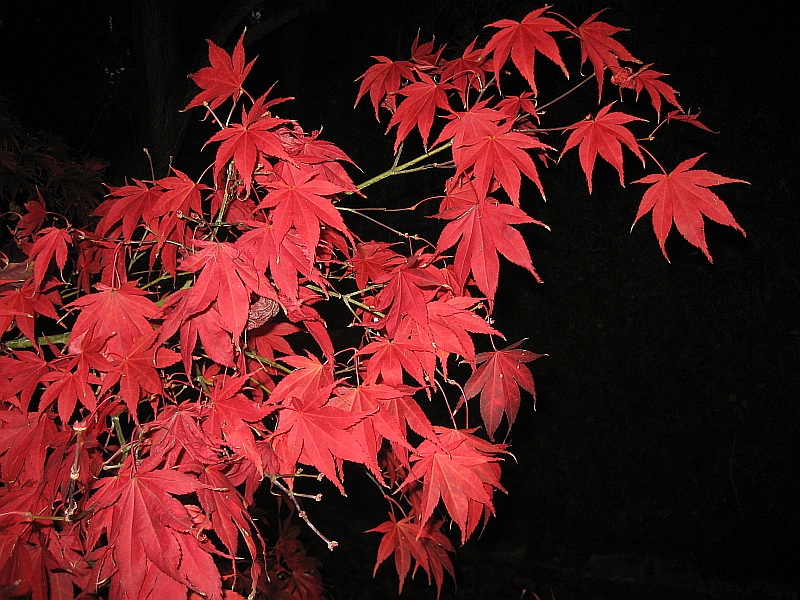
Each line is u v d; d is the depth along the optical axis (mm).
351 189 1110
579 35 1252
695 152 4188
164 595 998
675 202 1097
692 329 4324
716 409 4301
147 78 3963
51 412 1173
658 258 4375
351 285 3025
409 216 5141
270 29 4293
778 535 4195
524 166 1088
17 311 1215
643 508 4555
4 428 1132
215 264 1030
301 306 1192
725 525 4336
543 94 4480
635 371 4496
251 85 6621
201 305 1009
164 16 3906
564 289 4641
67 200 2410
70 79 7824
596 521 4688
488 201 1328
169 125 4031
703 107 4133
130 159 4070
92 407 1096
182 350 1070
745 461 4254
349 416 1055
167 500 987
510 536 4930
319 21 5570
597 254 4531
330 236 1383
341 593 4477
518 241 1088
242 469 1224
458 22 4824
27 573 1170
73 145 7711
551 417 4734
